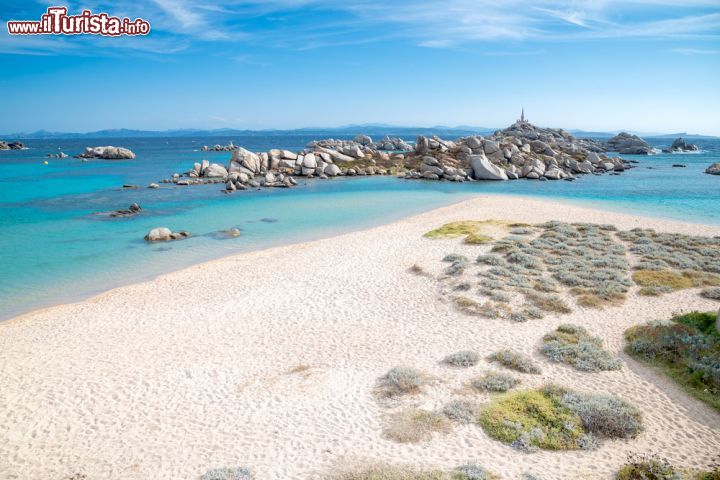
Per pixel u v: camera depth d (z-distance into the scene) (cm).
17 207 5066
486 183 7538
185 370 1620
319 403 1393
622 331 1867
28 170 9256
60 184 7081
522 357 1611
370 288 2427
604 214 4494
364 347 1778
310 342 1833
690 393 1395
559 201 5575
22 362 1683
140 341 1859
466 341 1802
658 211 4872
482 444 1170
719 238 3338
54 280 2656
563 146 11212
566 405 1297
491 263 2662
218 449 1193
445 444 1172
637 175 8688
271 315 2112
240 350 1772
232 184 6550
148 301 2305
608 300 2173
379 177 8312
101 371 1617
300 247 3366
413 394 1420
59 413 1372
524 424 1226
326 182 7612
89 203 5372
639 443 1168
